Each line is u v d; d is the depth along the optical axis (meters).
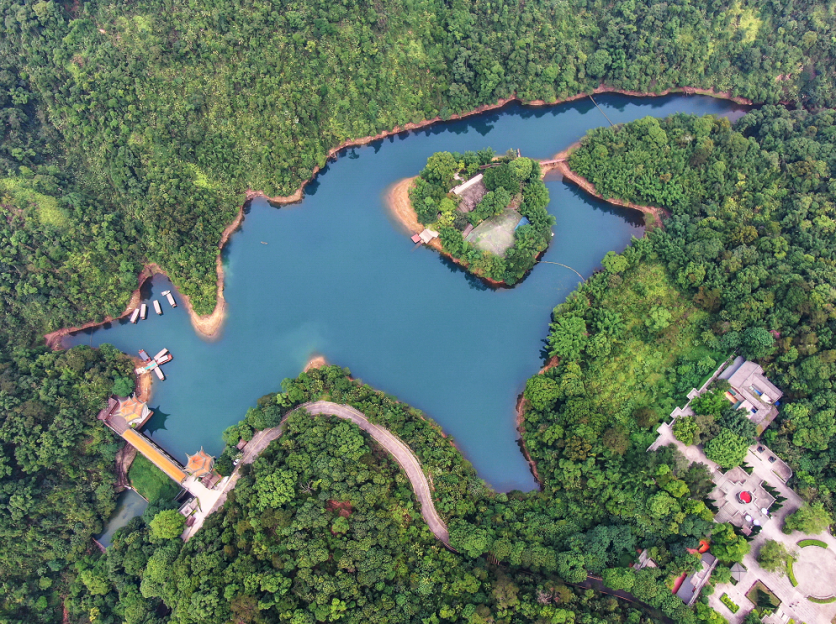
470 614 106.69
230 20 162.00
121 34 159.75
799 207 147.75
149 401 151.12
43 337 153.62
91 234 157.38
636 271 151.50
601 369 139.25
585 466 121.75
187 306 161.25
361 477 121.69
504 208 162.25
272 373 152.25
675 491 115.62
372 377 149.50
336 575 111.88
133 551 126.19
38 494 132.00
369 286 162.88
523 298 157.75
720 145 162.12
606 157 165.88
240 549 117.75
